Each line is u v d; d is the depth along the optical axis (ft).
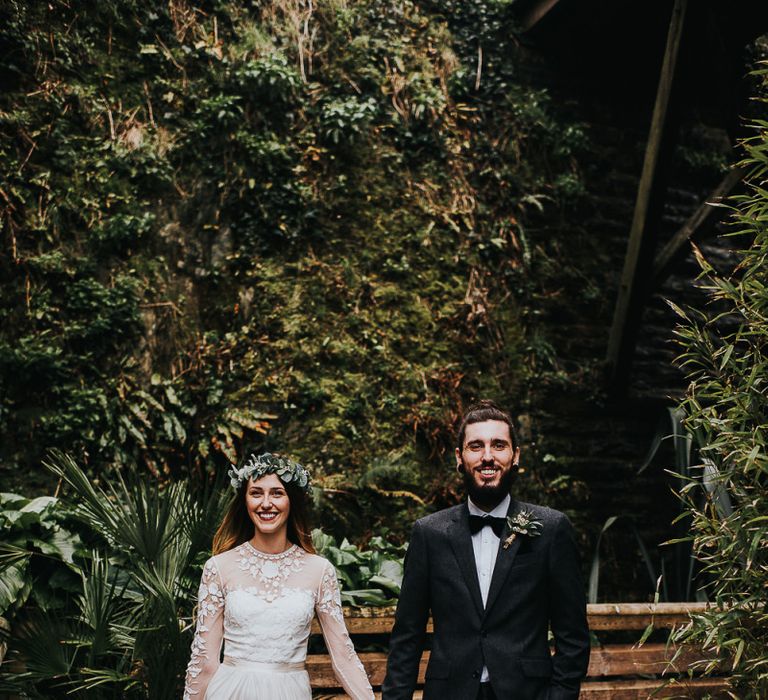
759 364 9.11
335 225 17.71
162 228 16.49
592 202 19.88
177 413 15.78
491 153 19.21
